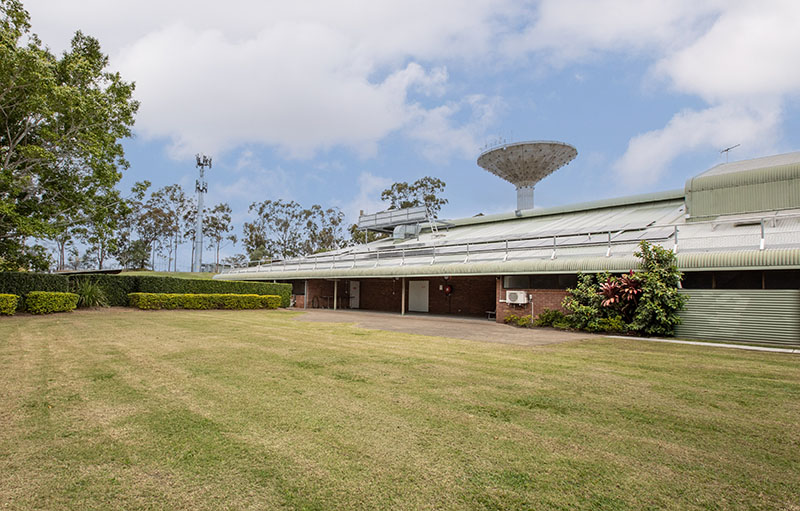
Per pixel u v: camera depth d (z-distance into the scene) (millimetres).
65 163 18047
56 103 15367
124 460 3219
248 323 13773
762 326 10492
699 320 11289
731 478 3053
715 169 18969
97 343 8789
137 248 51844
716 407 4734
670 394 5250
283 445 3533
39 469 3053
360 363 7008
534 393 5227
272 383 5582
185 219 56812
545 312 14148
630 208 22344
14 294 14047
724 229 13828
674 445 3646
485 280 20297
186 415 4254
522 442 3666
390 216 31891
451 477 3006
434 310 22234
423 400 4875
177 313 17297
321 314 19469
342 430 3898
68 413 4281
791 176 14055
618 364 7172
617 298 12109
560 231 19234
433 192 50625
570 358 7719
